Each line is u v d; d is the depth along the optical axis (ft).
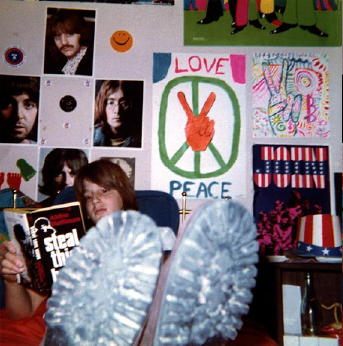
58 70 4.90
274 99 4.90
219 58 4.95
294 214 4.75
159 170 4.80
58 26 4.95
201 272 2.10
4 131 4.79
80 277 2.12
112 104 4.86
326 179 4.80
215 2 4.95
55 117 4.83
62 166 4.77
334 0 4.96
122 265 2.08
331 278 4.54
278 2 4.95
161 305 2.12
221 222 2.12
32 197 4.71
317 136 4.86
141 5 4.96
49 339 2.28
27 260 3.19
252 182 4.80
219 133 4.86
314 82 4.93
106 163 4.04
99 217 3.84
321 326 4.24
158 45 4.95
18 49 4.91
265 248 4.69
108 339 2.13
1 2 4.95
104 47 4.94
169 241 2.69
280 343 3.75
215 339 2.42
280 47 4.96
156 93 4.89
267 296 4.21
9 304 3.48
